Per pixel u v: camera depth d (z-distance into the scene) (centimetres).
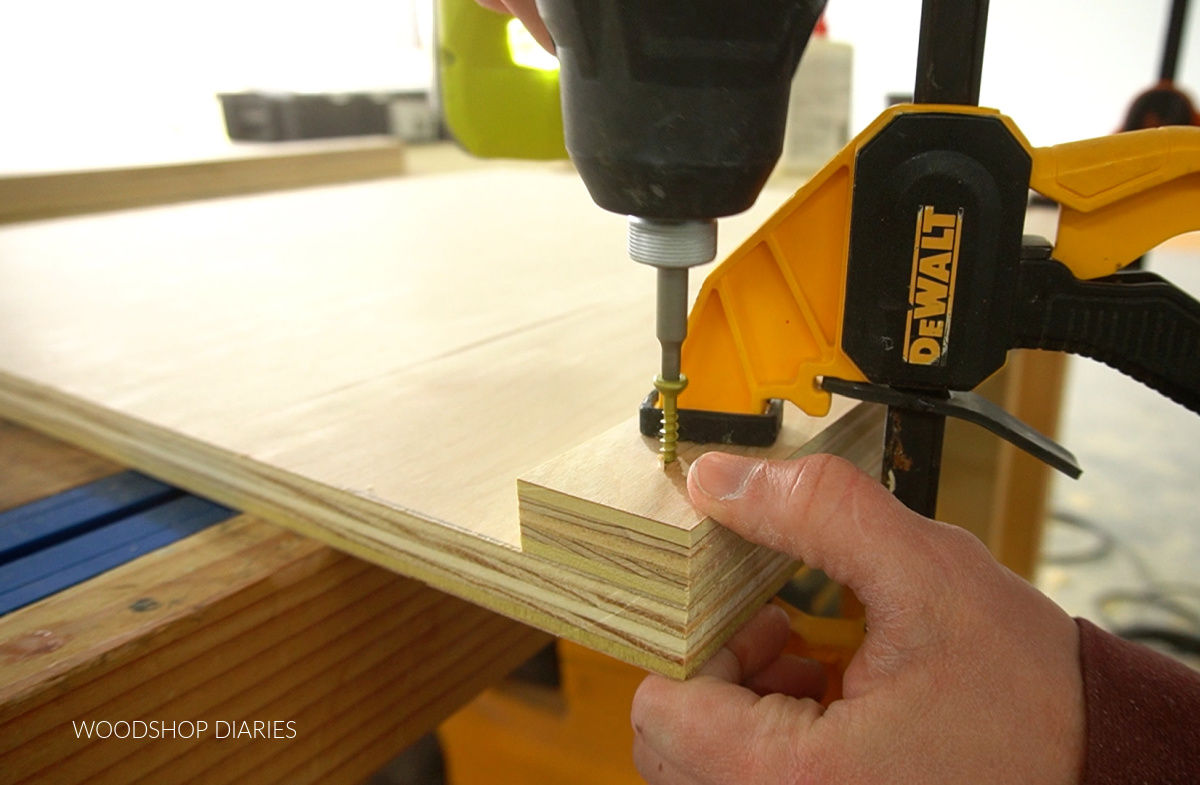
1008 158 33
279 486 47
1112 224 34
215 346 66
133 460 56
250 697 43
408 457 47
